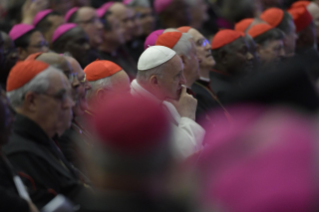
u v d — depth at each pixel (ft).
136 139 21.66
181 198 23.76
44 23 73.56
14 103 37.22
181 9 81.00
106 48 81.66
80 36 66.18
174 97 49.55
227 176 21.44
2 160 33.40
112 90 49.83
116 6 85.97
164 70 48.91
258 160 21.01
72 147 44.19
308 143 20.77
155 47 50.24
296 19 86.22
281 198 20.08
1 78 57.47
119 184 22.91
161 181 22.75
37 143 36.96
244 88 22.22
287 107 21.52
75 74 44.14
